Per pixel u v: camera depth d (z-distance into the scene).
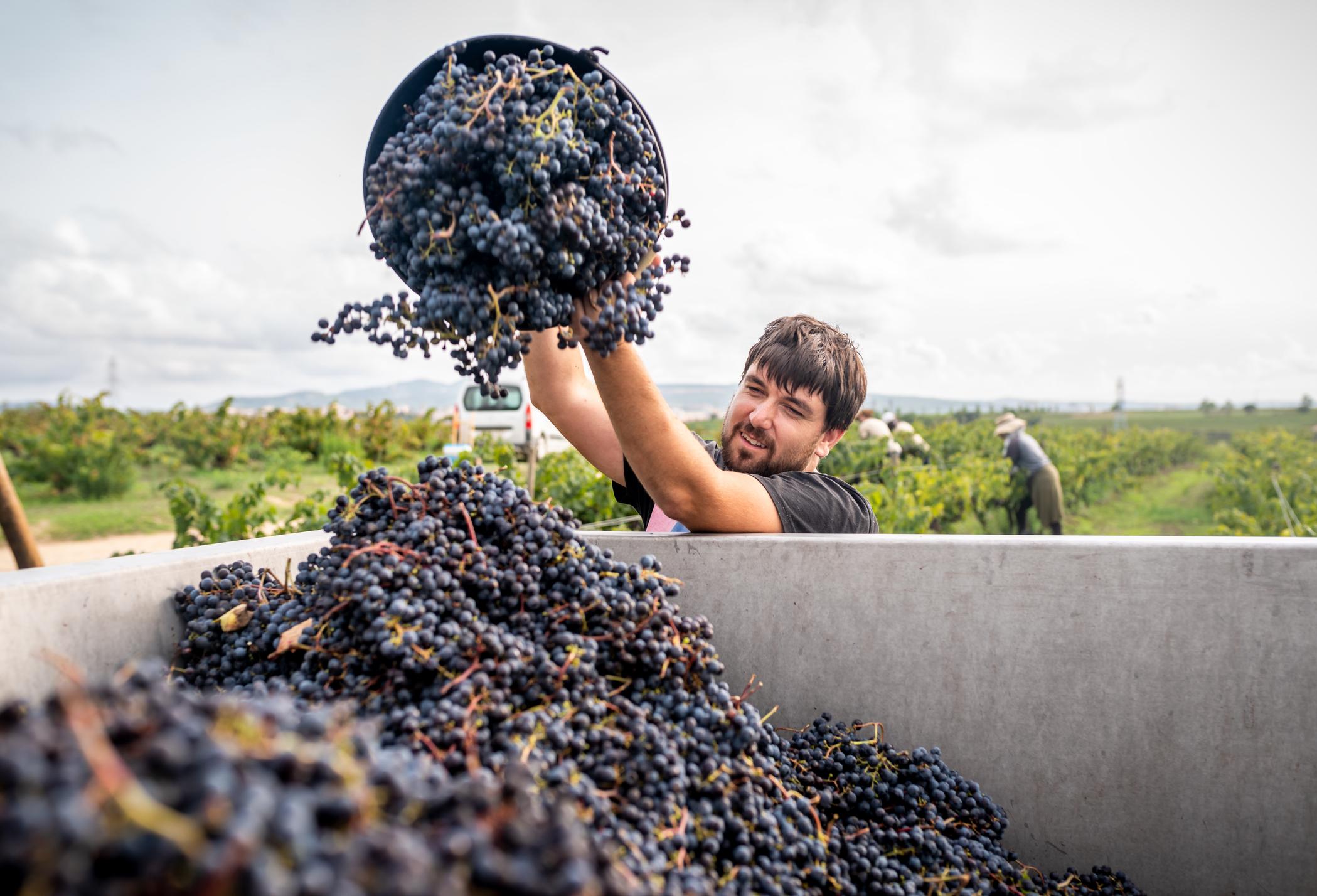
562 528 1.60
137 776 0.61
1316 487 14.90
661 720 1.39
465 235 1.46
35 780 0.58
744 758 1.42
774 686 2.05
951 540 1.95
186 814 0.58
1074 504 17.25
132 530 11.86
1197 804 1.80
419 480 1.69
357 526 1.60
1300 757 1.74
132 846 0.55
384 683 1.33
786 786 1.57
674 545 2.12
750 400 2.69
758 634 2.06
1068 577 1.87
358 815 0.67
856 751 1.76
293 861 0.60
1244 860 1.78
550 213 1.42
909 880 1.49
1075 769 1.88
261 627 1.64
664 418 2.01
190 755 0.63
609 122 1.59
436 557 1.45
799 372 2.60
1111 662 1.85
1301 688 1.74
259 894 0.56
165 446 22.86
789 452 2.63
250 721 0.72
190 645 1.68
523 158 1.41
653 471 2.07
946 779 1.75
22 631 1.47
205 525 7.12
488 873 0.67
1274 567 1.75
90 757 0.58
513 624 1.49
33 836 0.54
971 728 1.94
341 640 1.43
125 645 1.65
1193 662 1.80
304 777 0.68
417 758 1.03
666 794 1.23
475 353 1.53
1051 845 1.90
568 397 2.74
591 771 1.21
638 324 1.68
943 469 14.34
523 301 1.52
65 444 16.00
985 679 1.92
